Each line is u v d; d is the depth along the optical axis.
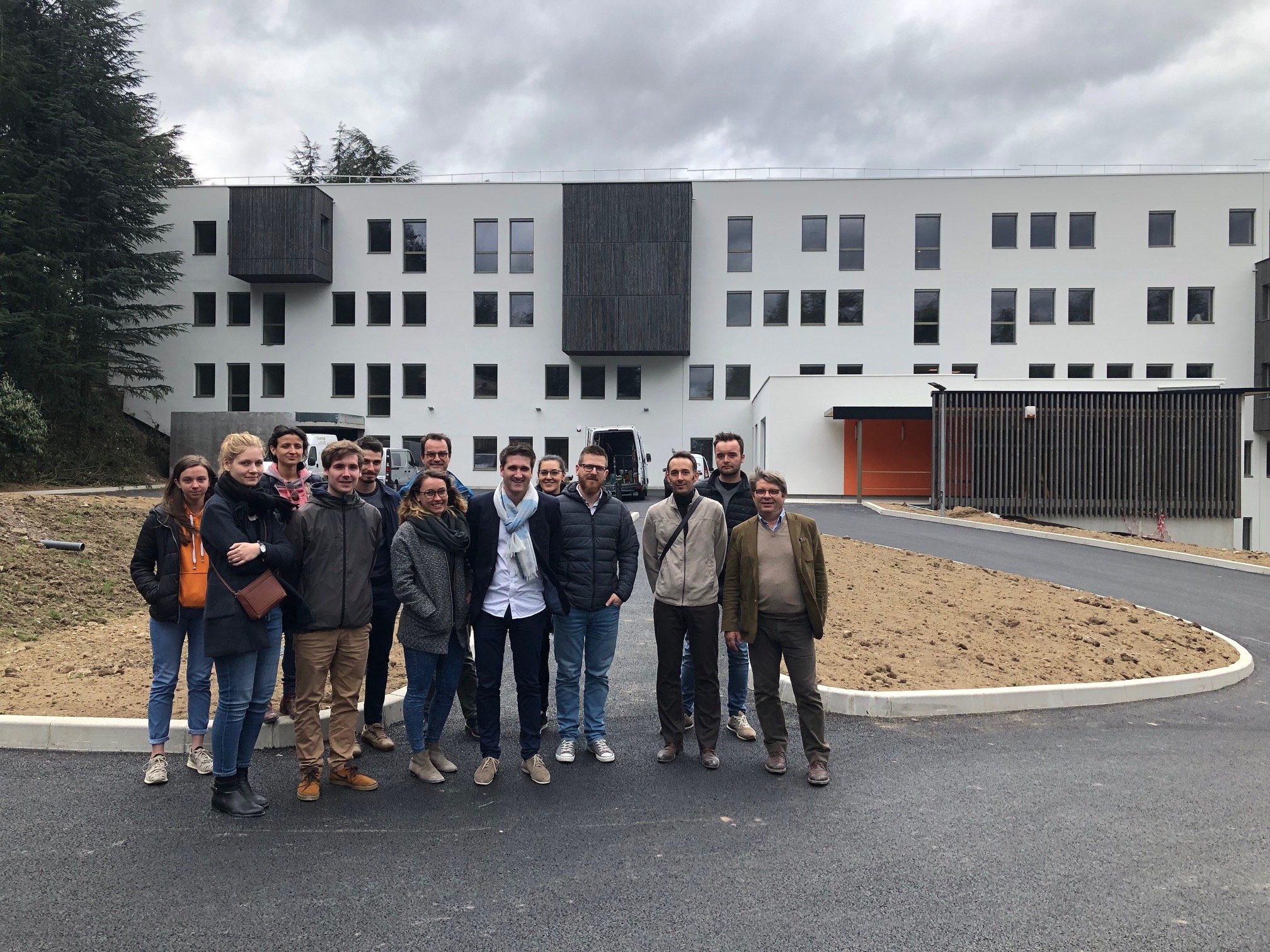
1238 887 3.36
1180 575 12.70
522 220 35.00
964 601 8.84
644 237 33.53
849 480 27.83
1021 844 3.75
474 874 3.40
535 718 4.54
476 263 35.12
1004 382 27.23
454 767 4.63
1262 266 32.44
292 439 4.82
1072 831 3.89
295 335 35.09
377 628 4.90
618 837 3.78
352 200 35.00
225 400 35.19
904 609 8.27
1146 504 22.05
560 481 5.44
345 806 4.11
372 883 3.31
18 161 26.38
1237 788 4.47
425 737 4.63
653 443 34.78
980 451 22.25
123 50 29.27
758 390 32.66
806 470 27.97
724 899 3.21
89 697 5.25
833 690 5.78
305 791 4.17
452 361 34.97
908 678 6.11
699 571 4.80
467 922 3.03
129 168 29.12
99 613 7.94
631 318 33.53
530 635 4.50
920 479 27.61
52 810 3.97
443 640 4.45
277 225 33.50
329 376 35.09
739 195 34.56
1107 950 2.89
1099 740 5.26
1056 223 33.66
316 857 3.54
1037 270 33.62
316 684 4.20
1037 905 3.19
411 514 4.41
